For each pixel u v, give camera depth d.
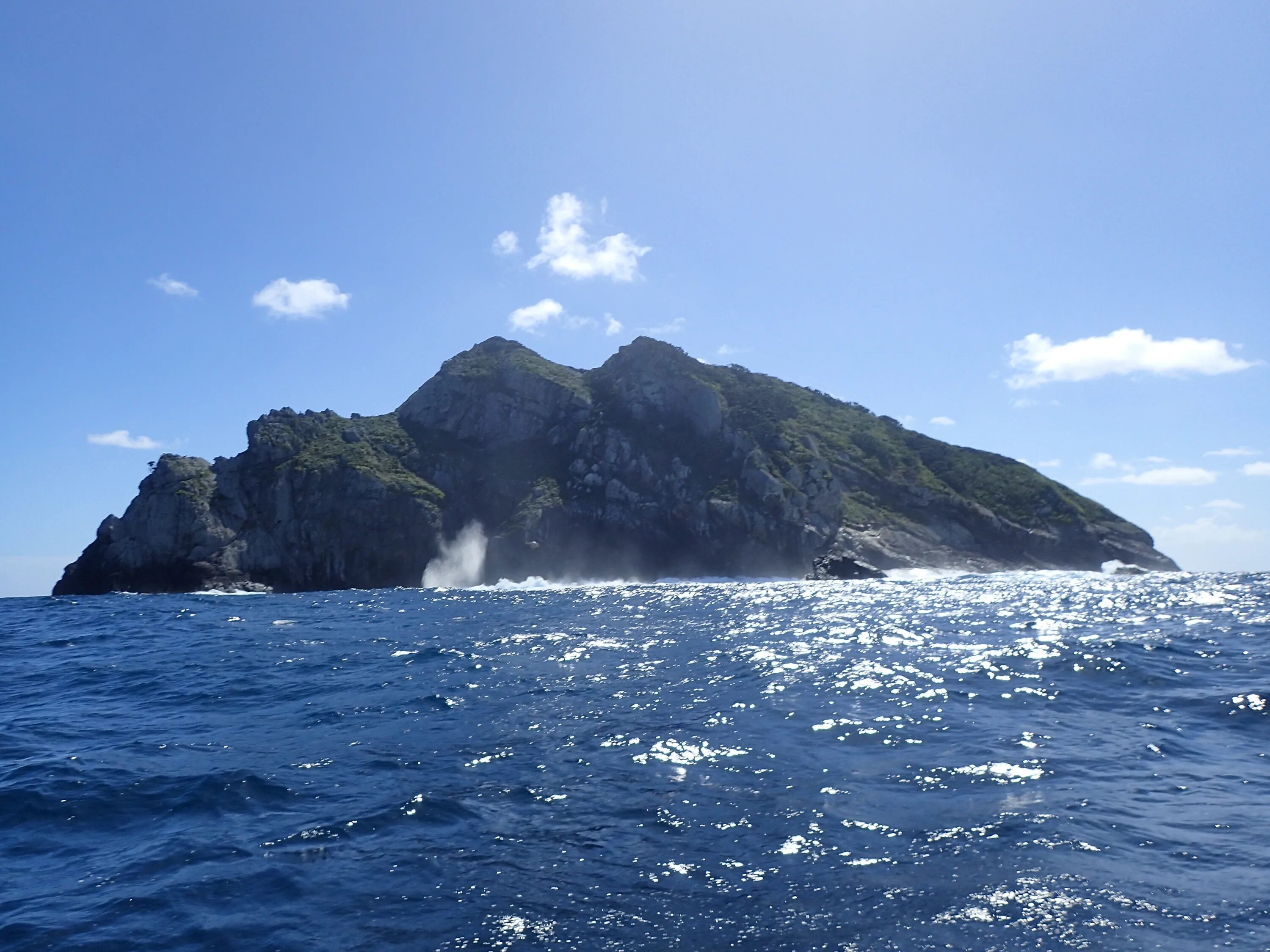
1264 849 10.47
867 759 15.08
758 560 103.81
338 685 24.14
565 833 11.66
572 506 111.88
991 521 110.88
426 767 15.14
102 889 10.08
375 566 104.62
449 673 26.20
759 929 8.67
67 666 29.75
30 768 15.47
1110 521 113.06
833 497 110.12
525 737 17.38
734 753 15.73
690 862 10.52
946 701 20.08
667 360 128.38
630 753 15.94
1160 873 9.77
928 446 128.12
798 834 11.38
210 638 38.34
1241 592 62.66
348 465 110.06
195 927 9.02
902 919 8.79
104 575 100.81
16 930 9.00
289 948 8.50
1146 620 40.34
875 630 36.69
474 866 10.52
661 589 84.62
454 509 111.81
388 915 9.22
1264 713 18.14
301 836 11.67
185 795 13.62
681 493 110.69
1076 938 8.31
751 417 122.94
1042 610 47.47
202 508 103.69
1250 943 8.13
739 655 29.47
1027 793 12.91
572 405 124.31
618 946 8.40
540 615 50.44
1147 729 17.00
